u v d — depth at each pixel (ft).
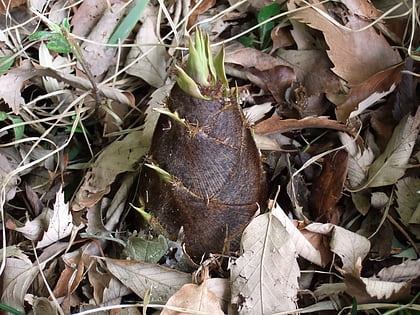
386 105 2.13
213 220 1.68
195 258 1.76
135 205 1.85
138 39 2.29
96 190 1.98
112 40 2.15
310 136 2.14
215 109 1.55
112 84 2.24
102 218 1.97
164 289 1.75
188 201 1.65
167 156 1.63
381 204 1.95
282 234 1.71
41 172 2.11
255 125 2.01
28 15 2.31
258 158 1.70
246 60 2.22
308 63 2.23
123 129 2.18
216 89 1.53
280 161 2.04
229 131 1.58
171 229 1.72
